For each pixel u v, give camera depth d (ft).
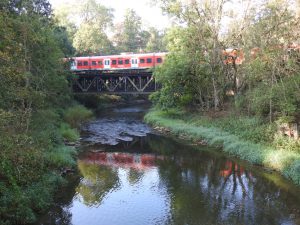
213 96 109.81
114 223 41.16
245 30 88.94
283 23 75.41
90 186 53.67
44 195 44.78
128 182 55.98
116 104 196.34
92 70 156.87
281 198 47.73
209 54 100.53
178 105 115.44
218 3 96.37
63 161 59.82
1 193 38.99
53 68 89.35
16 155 43.24
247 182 54.60
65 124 97.76
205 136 85.15
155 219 42.19
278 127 67.87
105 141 90.17
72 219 42.01
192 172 61.26
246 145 70.33
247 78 90.99
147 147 83.05
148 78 151.64
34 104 66.49
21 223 38.27
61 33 143.33
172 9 98.48
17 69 51.83
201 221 41.42
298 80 64.80
